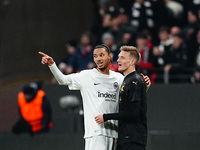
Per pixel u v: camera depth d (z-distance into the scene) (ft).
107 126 70.13
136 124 68.13
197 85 107.65
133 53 69.21
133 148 67.77
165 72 110.83
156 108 108.37
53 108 110.83
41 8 155.74
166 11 126.21
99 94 70.08
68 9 157.89
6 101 112.98
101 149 69.62
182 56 111.86
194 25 120.98
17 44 151.23
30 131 110.83
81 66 119.55
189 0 126.93
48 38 155.12
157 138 106.11
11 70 147.64
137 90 67.62
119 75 71.87
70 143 108.58
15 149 110.73
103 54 70.23
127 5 129.08
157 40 124.36
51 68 67.87
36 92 110.93
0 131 111.86
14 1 153.58
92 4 157.99
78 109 109.09
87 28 157.69
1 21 151.43
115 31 123.03
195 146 105.09
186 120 107.65
